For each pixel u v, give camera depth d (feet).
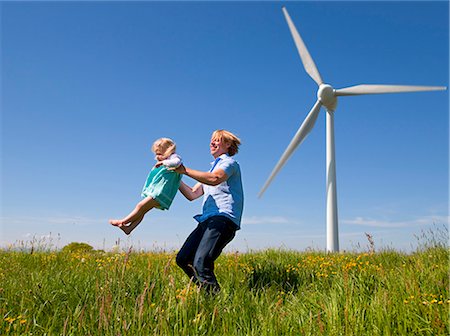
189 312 10.48
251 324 10.21
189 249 13.56
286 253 24.03
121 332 9.21
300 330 9.72
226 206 13.44
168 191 14.35
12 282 13.61
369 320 10.21
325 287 14.05
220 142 14.69
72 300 11.69
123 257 18.63
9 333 9.57
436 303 10.77
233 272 15.72
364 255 20.79
